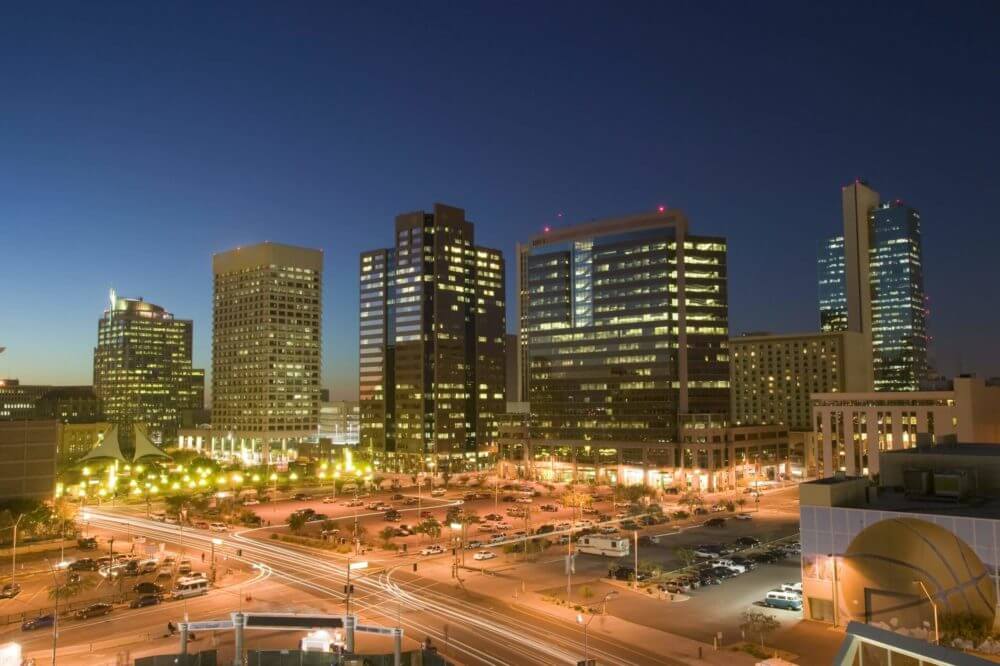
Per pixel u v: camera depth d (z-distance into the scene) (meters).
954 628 82.81
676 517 186.25
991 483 102.06
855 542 92.06
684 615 98.81
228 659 78.44
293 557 142.50
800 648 84.50
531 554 140.12
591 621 96.56
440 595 111.06
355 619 72.69
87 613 102.19
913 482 100.44
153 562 136.12
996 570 83.38
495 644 87.50
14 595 115.69
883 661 40.31
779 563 130.75
